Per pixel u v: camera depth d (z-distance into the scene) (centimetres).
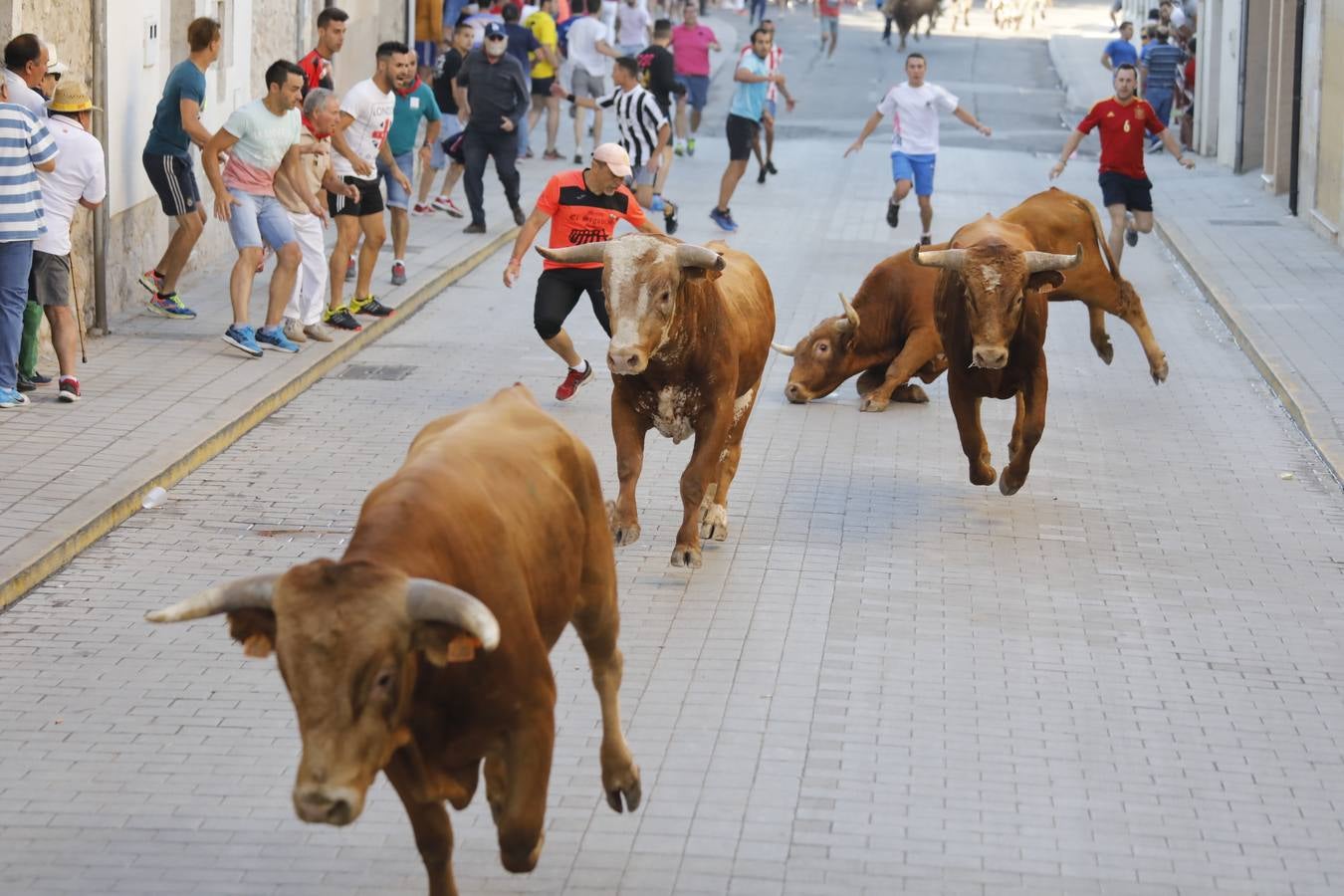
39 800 869
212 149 1716
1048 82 5391
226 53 2333
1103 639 1118
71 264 1590
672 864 815
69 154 1512
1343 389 1738
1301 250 2584
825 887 796
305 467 1451
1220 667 1076
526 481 735
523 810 683
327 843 834
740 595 1183
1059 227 1650
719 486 1302
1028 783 911
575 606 807
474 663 656
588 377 1683
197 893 784
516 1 3778
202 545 1253
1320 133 2783
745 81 2705
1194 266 2445
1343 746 966
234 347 1791
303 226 1823
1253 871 823
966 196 3158
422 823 706
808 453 1550
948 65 5806
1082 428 1650
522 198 2964
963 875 811
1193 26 4266
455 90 2884
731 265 1292
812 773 916
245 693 1006
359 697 586
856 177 3391
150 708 981
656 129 2622
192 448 1430
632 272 1127
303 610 589
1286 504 1423
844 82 5272
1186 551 1299
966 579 1225
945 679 1048
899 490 1441
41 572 1166
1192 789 909
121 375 1658
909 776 916
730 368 1201
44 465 1362
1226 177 3506
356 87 1961
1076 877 812
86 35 1806
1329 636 1132
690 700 1007
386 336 1970
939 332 1384
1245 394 1795
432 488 677
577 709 991
